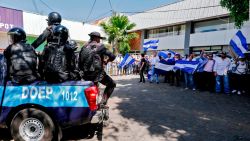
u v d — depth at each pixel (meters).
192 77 11.63
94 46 5.12
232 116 6.56
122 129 5.29
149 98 9.09
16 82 4.01
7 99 4.04
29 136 4.04
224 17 21.03
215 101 8.71
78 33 23.52
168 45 26.95
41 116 3.97
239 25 11.86
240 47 10.83
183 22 24.72
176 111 7.03
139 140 4.64
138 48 31.94
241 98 9.40
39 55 4.36
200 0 22.58
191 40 23.97
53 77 4.03
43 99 3.99
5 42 16.80
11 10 16.98
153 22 28.27
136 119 6.10
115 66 20.11
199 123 5.85
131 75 20.56
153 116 6.42
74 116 3.98
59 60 4.06
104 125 5.55
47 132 3.99
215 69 10.88
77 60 5.45
